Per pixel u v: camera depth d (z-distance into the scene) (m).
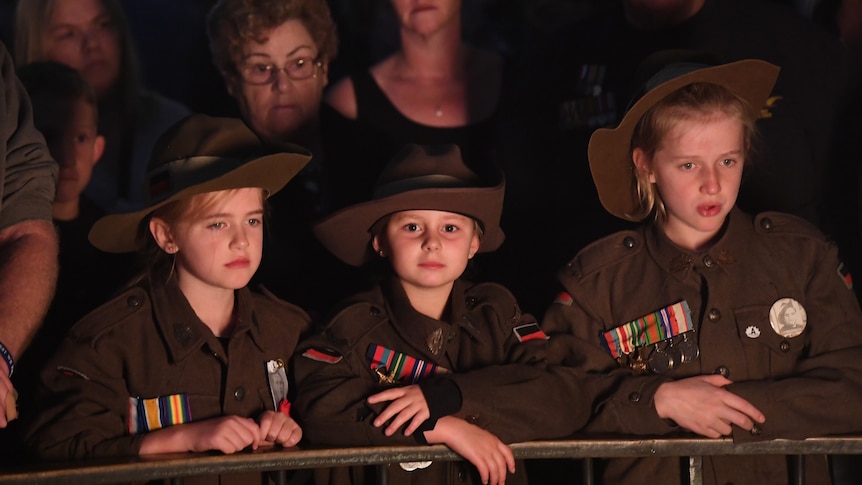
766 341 7.25
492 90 10.19
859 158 9.26
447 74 10.14
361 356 7.20
